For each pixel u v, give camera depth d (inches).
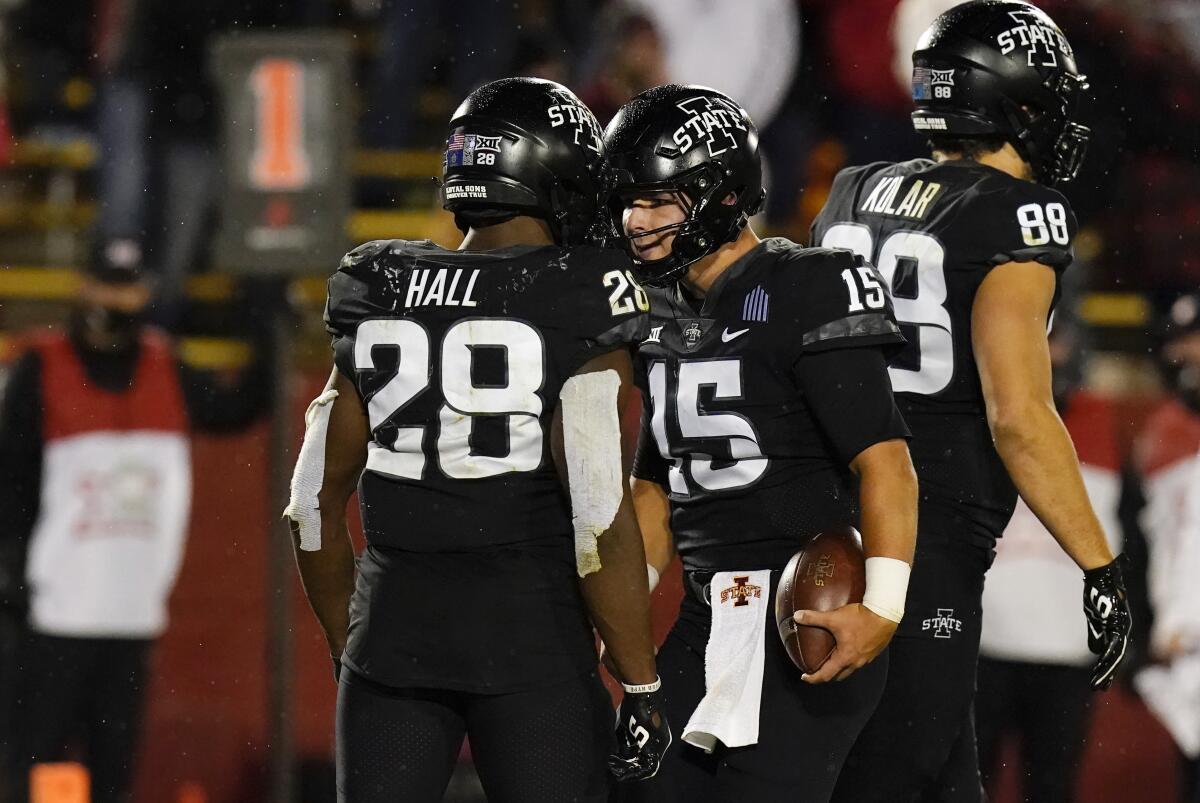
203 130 1048.2
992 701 745.6
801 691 447.8
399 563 438.6
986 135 505.0
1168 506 781.9
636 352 467.5
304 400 858.1
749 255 464.1
